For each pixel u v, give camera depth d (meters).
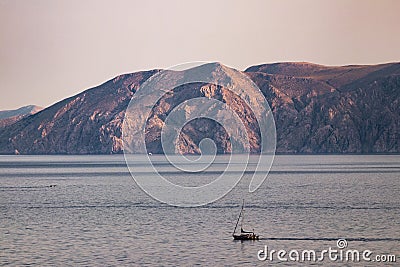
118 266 193.75
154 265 195.00
